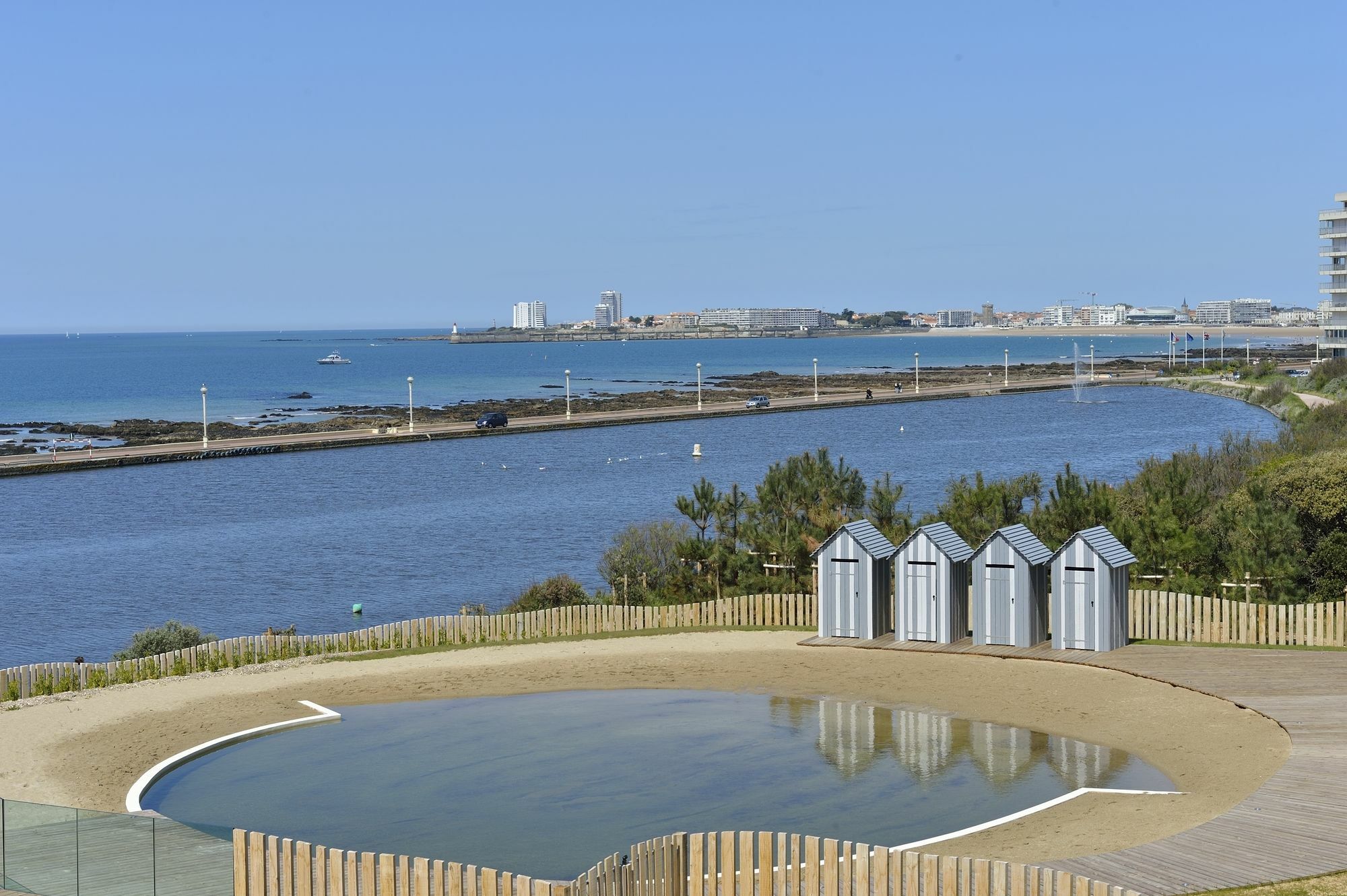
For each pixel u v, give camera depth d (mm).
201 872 19594
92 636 49188
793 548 43344
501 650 39406
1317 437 68875
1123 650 36000
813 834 23547
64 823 20234
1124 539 42031
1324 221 184125
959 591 38125
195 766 28531
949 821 24016
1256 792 23453
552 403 183000
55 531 75688
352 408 182375
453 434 131000
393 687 35375
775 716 31766
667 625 41625
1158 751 27750
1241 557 38938
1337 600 38094
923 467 100750
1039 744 28797
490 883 17906
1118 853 20453
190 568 63344
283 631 45000
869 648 37938
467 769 28031
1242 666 33562
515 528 74938
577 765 28250
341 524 77062
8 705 33062
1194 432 125312
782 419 152125
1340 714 28766
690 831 23969
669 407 169625
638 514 79562
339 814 25234
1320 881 18906
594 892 17812
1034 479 47438
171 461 111250
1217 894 18531
